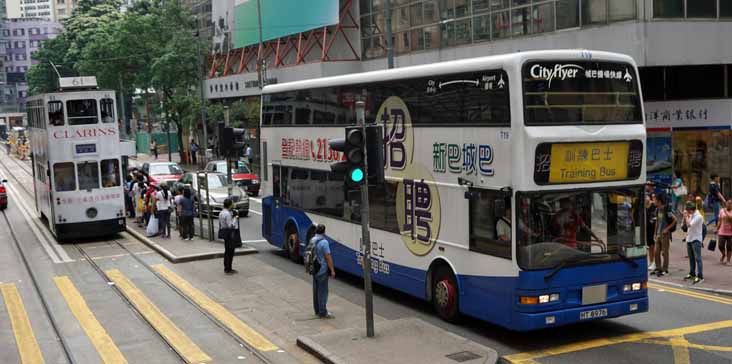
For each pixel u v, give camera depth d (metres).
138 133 77.38
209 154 50.09
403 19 35.09
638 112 11.92
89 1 98.25
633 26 23.45
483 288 11.92
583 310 11.38
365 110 15.34
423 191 13.46
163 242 23.06
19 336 13.23
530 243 11.05
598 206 11.52
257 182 37.19
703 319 12.98
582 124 11.38
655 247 17.02
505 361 10.84
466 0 30.34
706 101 25.48
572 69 11.35
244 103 49.53
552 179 11.16
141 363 11.34
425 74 13.27
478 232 12.01
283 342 12.24
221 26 56.31
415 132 13.63
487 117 11.66
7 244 25.17
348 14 39.75
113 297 16.14
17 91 162.12
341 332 12.18
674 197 23.72
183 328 13.28
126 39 56.72
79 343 12.59
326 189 17.41
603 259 11.55
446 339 11.57
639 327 12.53
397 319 13.27
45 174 26.14
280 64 46.34
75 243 24.52
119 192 24.75
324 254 13.62
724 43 24.05
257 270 18.58
